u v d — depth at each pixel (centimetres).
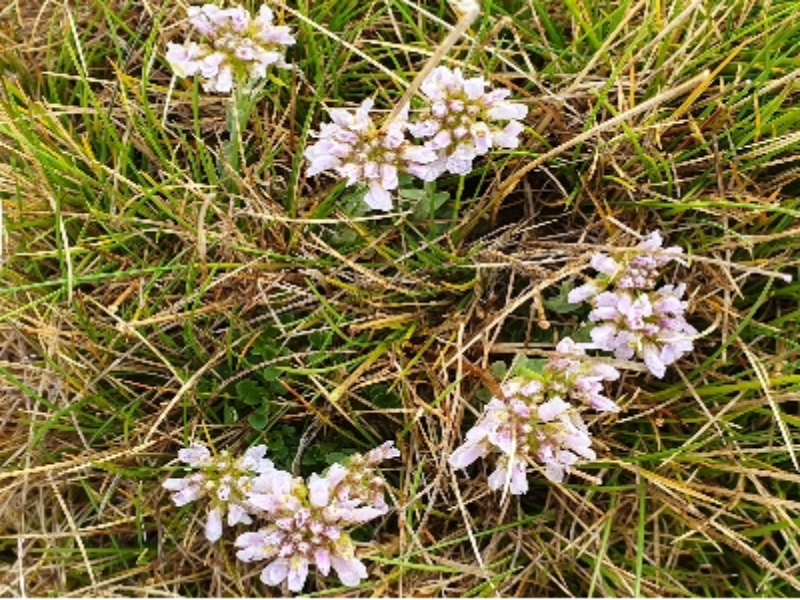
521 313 19
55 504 19
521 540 19
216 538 16
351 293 18
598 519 18
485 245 19
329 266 18
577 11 18
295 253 18
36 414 19
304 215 18
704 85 17
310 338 18
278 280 18
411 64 19
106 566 18
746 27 18
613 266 16
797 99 19
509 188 17
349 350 18
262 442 18
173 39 20
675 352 16
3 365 18
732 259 19
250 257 18
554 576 19
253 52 15
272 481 15
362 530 19
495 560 19
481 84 16
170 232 18
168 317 17
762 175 19
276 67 18
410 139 18
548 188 19
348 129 16
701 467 18
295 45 19
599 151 18
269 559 18
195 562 19
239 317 18
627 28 19
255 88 18
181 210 17
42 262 19
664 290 16
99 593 18
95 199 18
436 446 18
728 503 18
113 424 18
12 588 18
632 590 18
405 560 17
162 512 18
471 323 18
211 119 19
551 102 18
